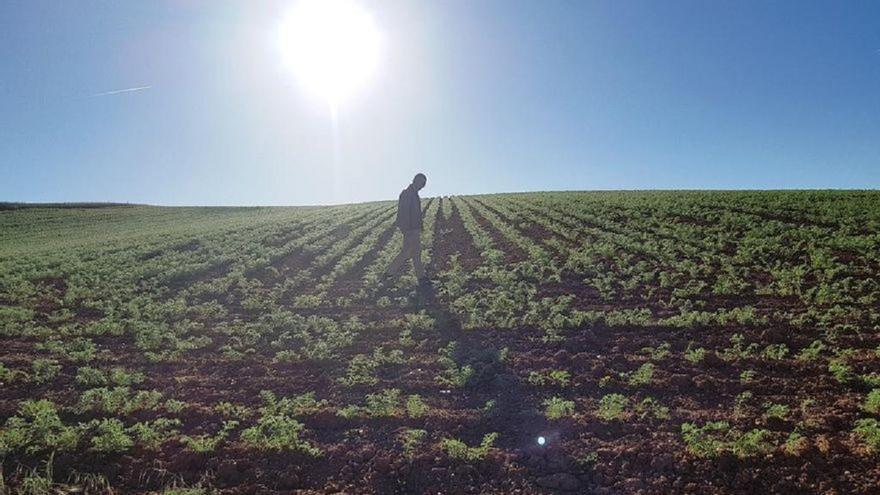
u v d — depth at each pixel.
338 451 6.43
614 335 10.26
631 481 5.73
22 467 6.09
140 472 6.07
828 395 7.41
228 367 9.19
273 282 16.36
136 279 16.80
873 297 11.62
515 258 18.08
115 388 7.94
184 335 11.11
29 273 17.58
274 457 6.36
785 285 12.95
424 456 6.24
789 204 27.30
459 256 19.02
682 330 10.38
